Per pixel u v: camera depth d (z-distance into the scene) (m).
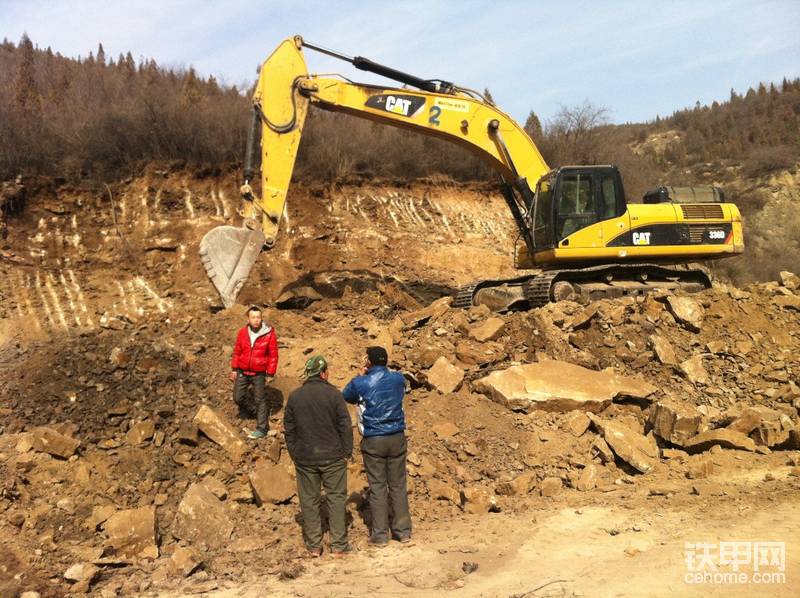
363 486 7.13
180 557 5.48
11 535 5.81
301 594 4.86
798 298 11.30
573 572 5.01
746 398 9.25
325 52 10.95
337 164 18.95
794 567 4.66
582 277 12.27
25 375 8.43
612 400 8.70
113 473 6.90
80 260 13.67
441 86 11.91
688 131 81.44
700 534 5.49
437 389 8.81
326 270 15.74
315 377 5.89
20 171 14.51
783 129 71.62
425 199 19.95
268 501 6.71
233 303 10.09
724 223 12.41
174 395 8.32
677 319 10.47
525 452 7.88
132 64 27.44
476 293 12.54
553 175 11.88
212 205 16.08
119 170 15.70
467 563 5.30
